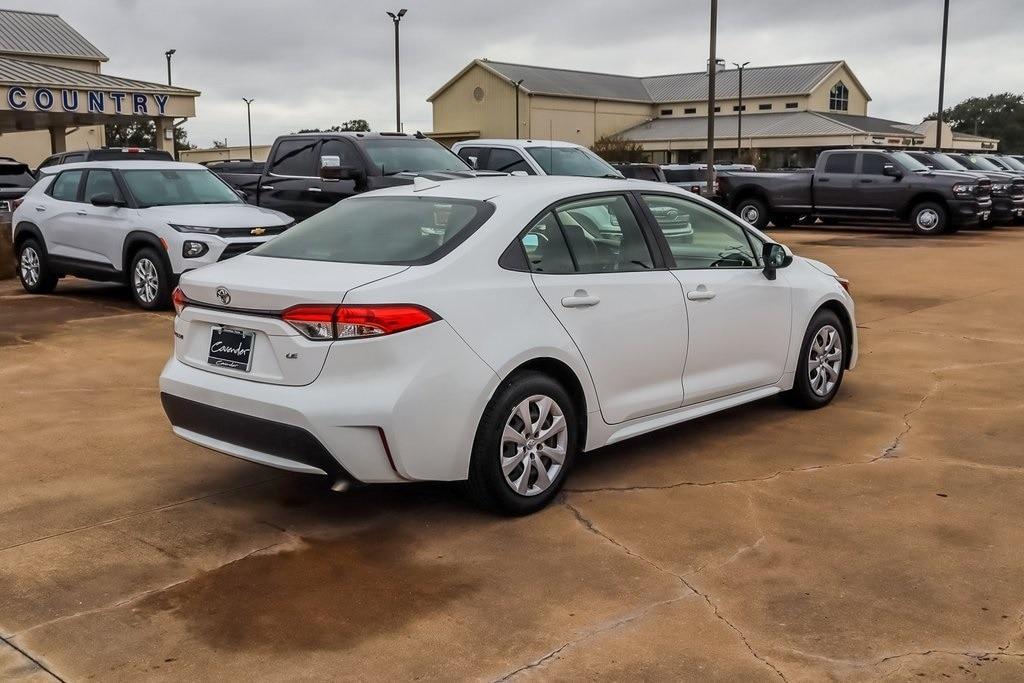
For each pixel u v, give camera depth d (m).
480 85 69.00
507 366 4.31
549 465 4.64
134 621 3.58
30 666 3.27
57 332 9.34
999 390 6.87
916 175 20.70
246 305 4.23
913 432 5.85
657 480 5.05
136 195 11.09
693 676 3.18
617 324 4.86
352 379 4.01
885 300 11.15
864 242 19.09
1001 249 17.25
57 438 5.86
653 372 5.11
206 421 4.39
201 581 3.91
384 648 3.38
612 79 76.44
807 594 3.74
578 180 5.25
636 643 3.39
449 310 4.18
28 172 22.78
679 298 5.20
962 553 4.10
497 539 4.30
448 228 4.55
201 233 10.34
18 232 12.12
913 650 3.32
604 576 3.92
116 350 8.47
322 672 3.23
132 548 4.23
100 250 11.10
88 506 4.74
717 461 5.35
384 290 4.07
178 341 4.64
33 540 4.32
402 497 4.83
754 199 22.92
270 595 3.79
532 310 4.48
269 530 4.43
